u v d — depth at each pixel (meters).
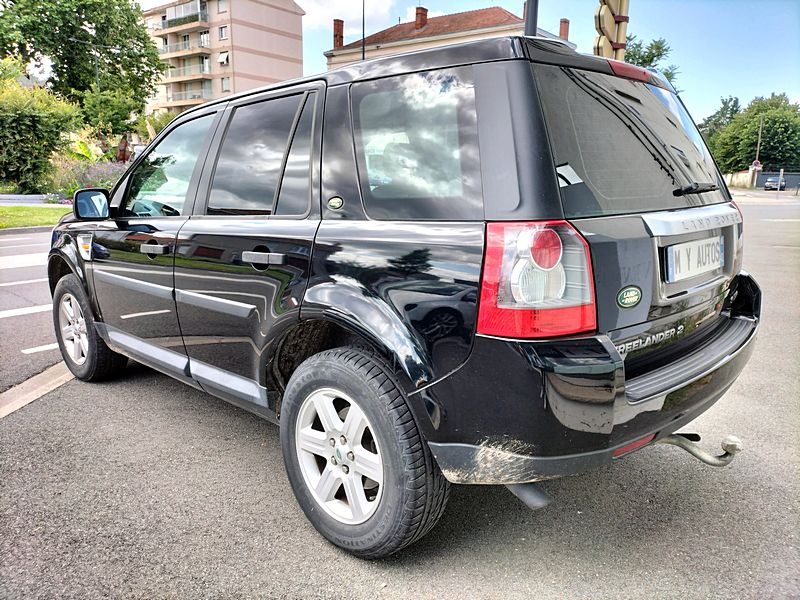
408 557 2.22
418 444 1.97
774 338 4.99
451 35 39.41
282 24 63.06
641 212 2.00
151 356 3.28
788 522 2.41
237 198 2.69
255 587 2.05
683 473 2.82
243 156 2.72
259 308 2.46
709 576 2.09
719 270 2.41
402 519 2.00
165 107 66.06
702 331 2.36
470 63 1.94
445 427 1.87
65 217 4.13
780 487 2.68
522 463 1.79
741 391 3.81
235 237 2.57
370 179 2.16
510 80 1.84
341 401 2.24
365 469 2.11
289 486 2.72
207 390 2.94
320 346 2.58
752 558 2.18
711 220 2.24
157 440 3.19
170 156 3.21
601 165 1.95
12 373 4.27
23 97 23.02
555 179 1.77
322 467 2.42
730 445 2.32
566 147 1.84
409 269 1.93
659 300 2.01
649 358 2.04
